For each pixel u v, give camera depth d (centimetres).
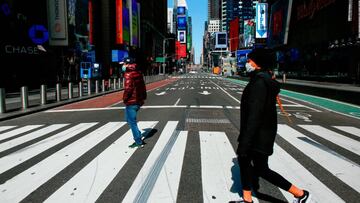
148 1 11356
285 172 570
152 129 989
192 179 534
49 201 450
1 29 2964
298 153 700
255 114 367
